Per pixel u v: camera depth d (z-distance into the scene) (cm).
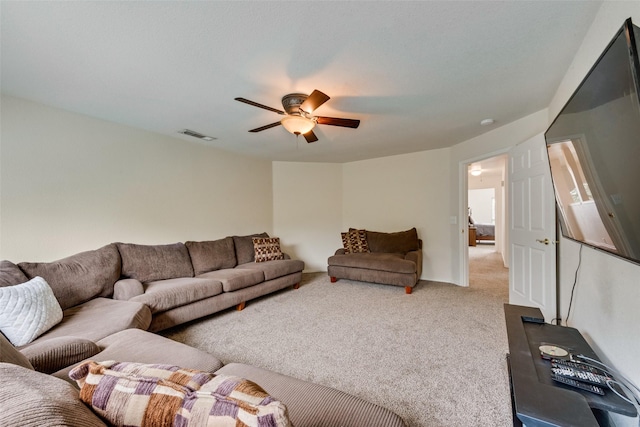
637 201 86
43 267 215
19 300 166
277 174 520
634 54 77
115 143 303
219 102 250
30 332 160
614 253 116
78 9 137
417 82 218
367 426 96
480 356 213
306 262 536
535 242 269
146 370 67
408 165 483
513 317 171
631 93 81
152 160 337
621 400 102
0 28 150
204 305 281
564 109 146
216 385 60
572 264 209
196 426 54
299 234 533
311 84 218
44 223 252
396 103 257
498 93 241
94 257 250
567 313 221
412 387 177
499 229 745
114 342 158
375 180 521
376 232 488
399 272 388
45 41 162
